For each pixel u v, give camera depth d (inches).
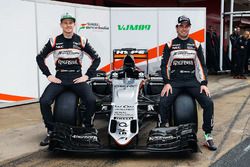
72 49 174.2
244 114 263.9
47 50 176.1
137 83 186.1
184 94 176.1
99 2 517.0
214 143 187.9
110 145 161.6
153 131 160.4
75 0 476.4
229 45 577.6
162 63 175.6
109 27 378.0
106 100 191.3
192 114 169.2
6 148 179.6
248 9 791.1
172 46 174.2
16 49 286.0
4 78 279.7
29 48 295.9
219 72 585.6
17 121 237.6
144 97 191.8
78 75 178.9
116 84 185.2
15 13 282.7
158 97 221.9
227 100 325.4
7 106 283.9
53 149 159.3
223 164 157.0
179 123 169.0
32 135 203.5
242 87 416.2
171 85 175.2
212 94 359.9
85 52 179.9
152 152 168.9
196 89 173.6
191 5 693.3
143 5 601.6
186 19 169.2
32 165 155.9
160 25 372.5
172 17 370.3
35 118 247.0
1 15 272.8
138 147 158.4
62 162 159.5
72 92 177.8
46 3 307.0
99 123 232.2
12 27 281.4
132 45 377.7
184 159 162.9
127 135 155.1
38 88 305.9
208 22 680.4
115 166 153.9
